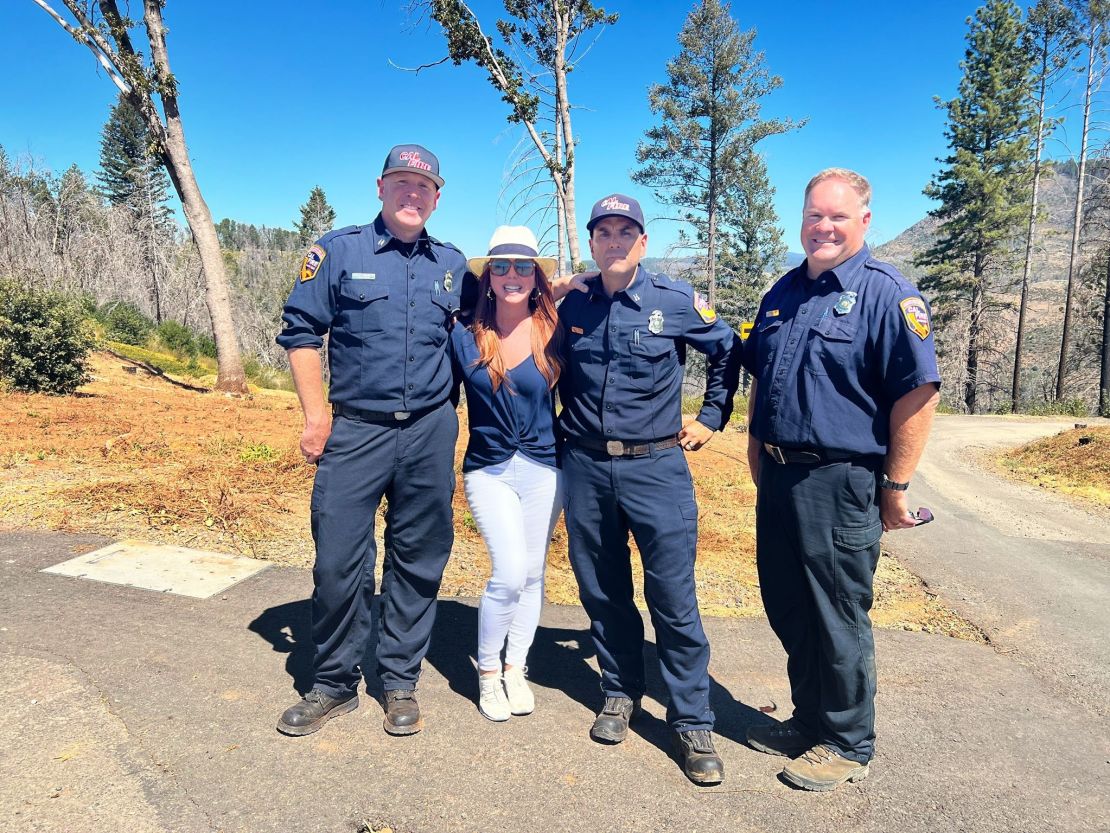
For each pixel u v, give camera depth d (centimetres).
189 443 757
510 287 266
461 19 1582
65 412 911
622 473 268
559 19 1648
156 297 4025
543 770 252
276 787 232
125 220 4006
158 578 390
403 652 280
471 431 290
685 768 255
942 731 296
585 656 350
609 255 258
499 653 286
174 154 1557
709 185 3659
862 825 232
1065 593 507
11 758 233
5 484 538
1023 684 348
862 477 243
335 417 273
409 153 256
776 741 275
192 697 279
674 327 266
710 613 416
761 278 4856
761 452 271
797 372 248
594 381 270
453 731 274
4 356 1096
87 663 295
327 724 272
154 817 213
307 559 439
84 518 474
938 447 1586
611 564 281
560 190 1712
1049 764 275
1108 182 3362
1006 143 3516
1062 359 3584
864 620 253
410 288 265
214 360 2469
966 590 505
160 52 1542
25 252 2889
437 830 218
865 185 243
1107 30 3184
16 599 350
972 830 232
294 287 268
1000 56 3469
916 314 229
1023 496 957
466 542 500
